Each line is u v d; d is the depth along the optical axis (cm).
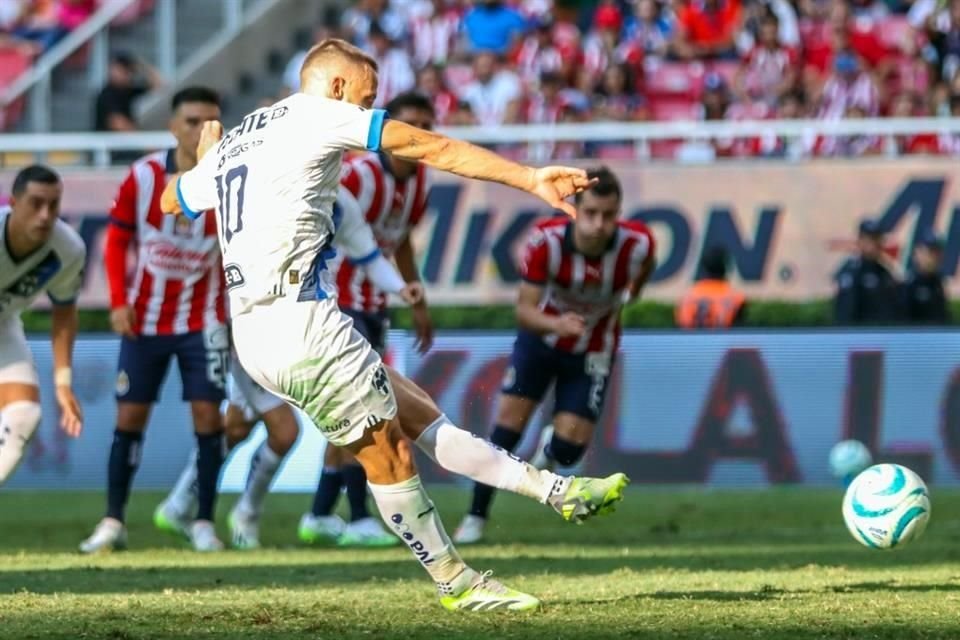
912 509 2573
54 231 3045
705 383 5197
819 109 6656
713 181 5950
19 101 6956
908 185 5891
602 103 6800
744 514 4478
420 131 1975
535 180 1938
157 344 3628
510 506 4997
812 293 5931
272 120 2048
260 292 2019
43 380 5291
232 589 2577
